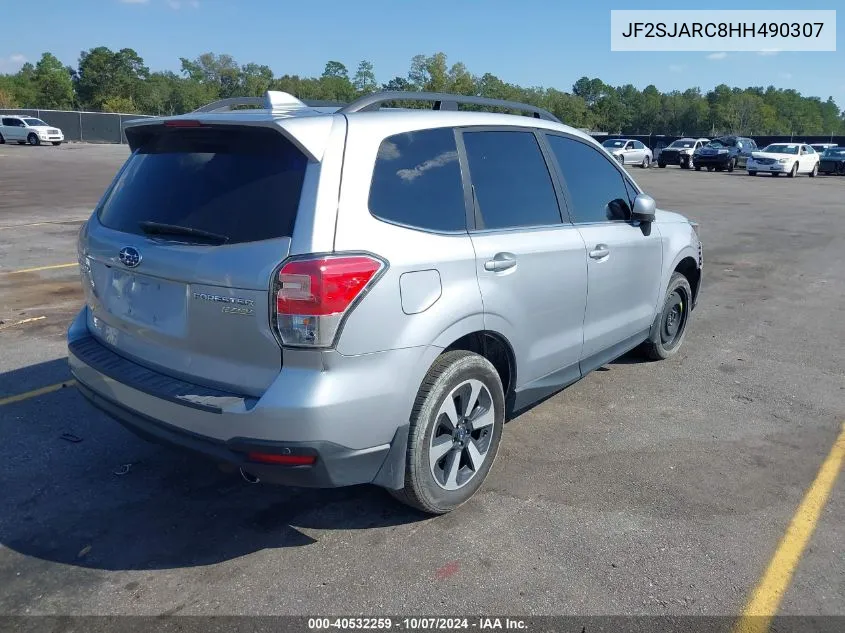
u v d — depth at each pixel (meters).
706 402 5.24
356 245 2.94
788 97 143.12
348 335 2.88
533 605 2.95
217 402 2.92
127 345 3.45
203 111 3.68
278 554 3.27
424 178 3.38
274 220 2.94
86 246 3.65
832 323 7.66
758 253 12.48
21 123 47.62
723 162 42.22
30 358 5.84
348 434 2.94
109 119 58.88
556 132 4.42
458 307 3.32
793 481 4.05
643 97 126.94
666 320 6.01
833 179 37.38
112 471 4.01
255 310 2.86
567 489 3.90
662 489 3.92
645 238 5.06
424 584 3.07
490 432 3.73
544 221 4.10
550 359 4.14
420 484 3.34
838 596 3.04
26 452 4.21
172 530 3.45
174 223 3.19
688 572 3.18
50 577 3.08
